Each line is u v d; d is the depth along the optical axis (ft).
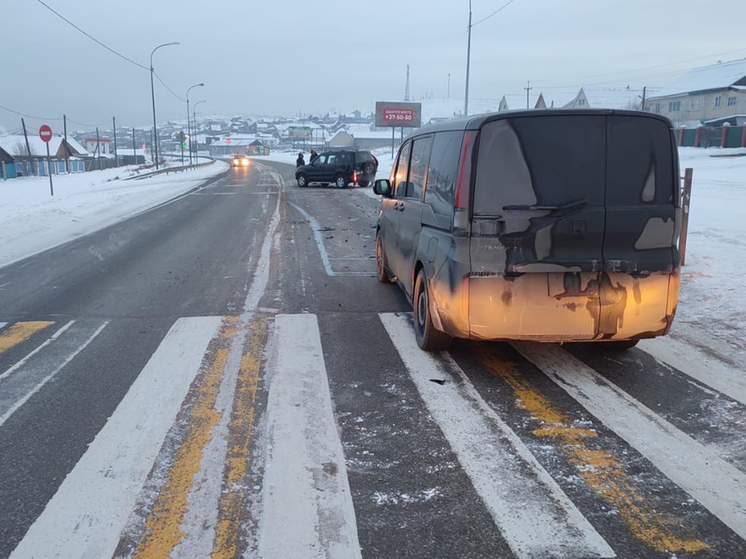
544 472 10.86
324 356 17.04
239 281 26.96
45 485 10.54
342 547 8.84
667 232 14.47
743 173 80.69
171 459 11.36
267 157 401.08
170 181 117.91
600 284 14.29
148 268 30.22
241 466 11.08
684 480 10.61
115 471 10.96
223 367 16.15
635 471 10.90
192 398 14.14
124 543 8.97
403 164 21.84
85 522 9.48
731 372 15.69
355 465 11.11
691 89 215.31
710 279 24.82
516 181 14.01
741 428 12.59
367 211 57.57
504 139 13.99
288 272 28.89
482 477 10.69
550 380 15.24
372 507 9.82
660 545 8.86
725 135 133.90
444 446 11.83
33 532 9.25
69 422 12.98
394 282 26.32
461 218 14.25
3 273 29.71
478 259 14.16
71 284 26.84
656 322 14.66
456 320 14.64
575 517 9.53
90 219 52.85
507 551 8.75
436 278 15.57
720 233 34.50
